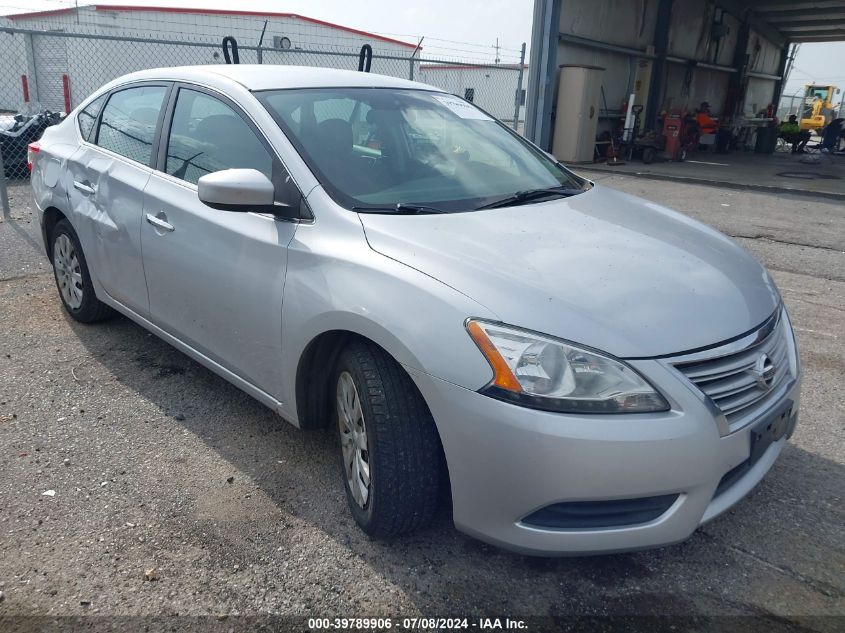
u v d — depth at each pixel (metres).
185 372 4.01
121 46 18.95
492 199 3.00
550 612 2.31
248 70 3.49
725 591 2.41
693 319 2.26
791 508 2.87
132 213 3.63
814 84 33.34
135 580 2.41
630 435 2.04
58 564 2.47
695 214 9.53
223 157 3.18
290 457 3.18
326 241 2.64
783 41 27.52
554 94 15.65
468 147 3.43
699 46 20.98
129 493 2.89
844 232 8.48
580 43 15.43
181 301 3.38
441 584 2.42
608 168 15.05
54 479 2.97
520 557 2.56
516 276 2.29
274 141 2.96
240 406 3.64
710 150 21.77
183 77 3.62
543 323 2.13
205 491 2.91
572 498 2.07
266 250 2.83
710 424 2.13
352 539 2.64
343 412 2.68
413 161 3.14
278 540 2.62
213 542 2.61
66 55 18.59
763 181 13.40
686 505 2.16
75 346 4.33
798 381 2.63
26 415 3.49
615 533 2.14
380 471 2.39
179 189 3.37
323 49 21.48
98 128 4.24
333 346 2.71
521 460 2.07
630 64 17.72
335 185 2.81
